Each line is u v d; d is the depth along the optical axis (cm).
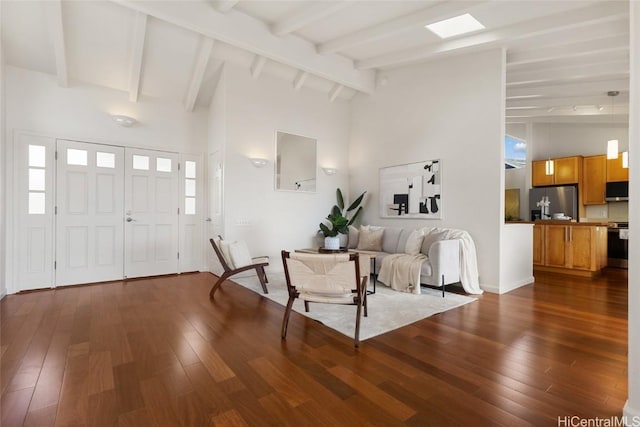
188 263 532
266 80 524
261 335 260
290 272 258
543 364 211
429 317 306
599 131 687
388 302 356
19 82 396
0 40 359
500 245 405
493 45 404
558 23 348
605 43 382
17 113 394
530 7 339
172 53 438
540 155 757
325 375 196
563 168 700
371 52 493
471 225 434
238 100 493
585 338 255
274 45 427
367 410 162
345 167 635
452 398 172
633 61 151
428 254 401
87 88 442
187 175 532
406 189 521
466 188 441
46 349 231
